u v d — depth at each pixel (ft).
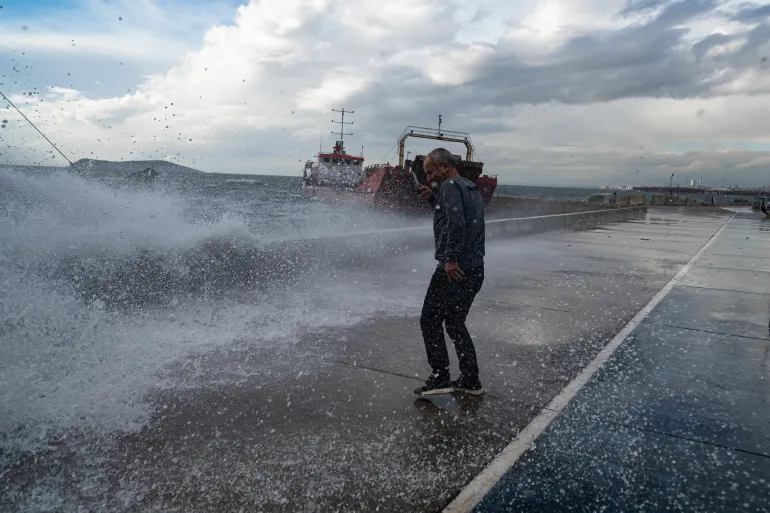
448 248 10.50
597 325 17.13
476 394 11.03
